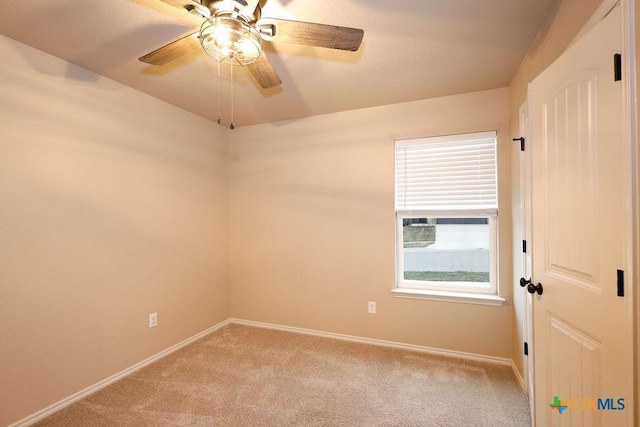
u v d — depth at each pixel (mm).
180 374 2309
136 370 2363
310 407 1911
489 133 2439
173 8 1483
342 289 2951
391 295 2771
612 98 967
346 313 2934
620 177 941
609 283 992
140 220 2441
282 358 2559
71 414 1848
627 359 919
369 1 1435
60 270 1925
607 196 997
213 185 3209
